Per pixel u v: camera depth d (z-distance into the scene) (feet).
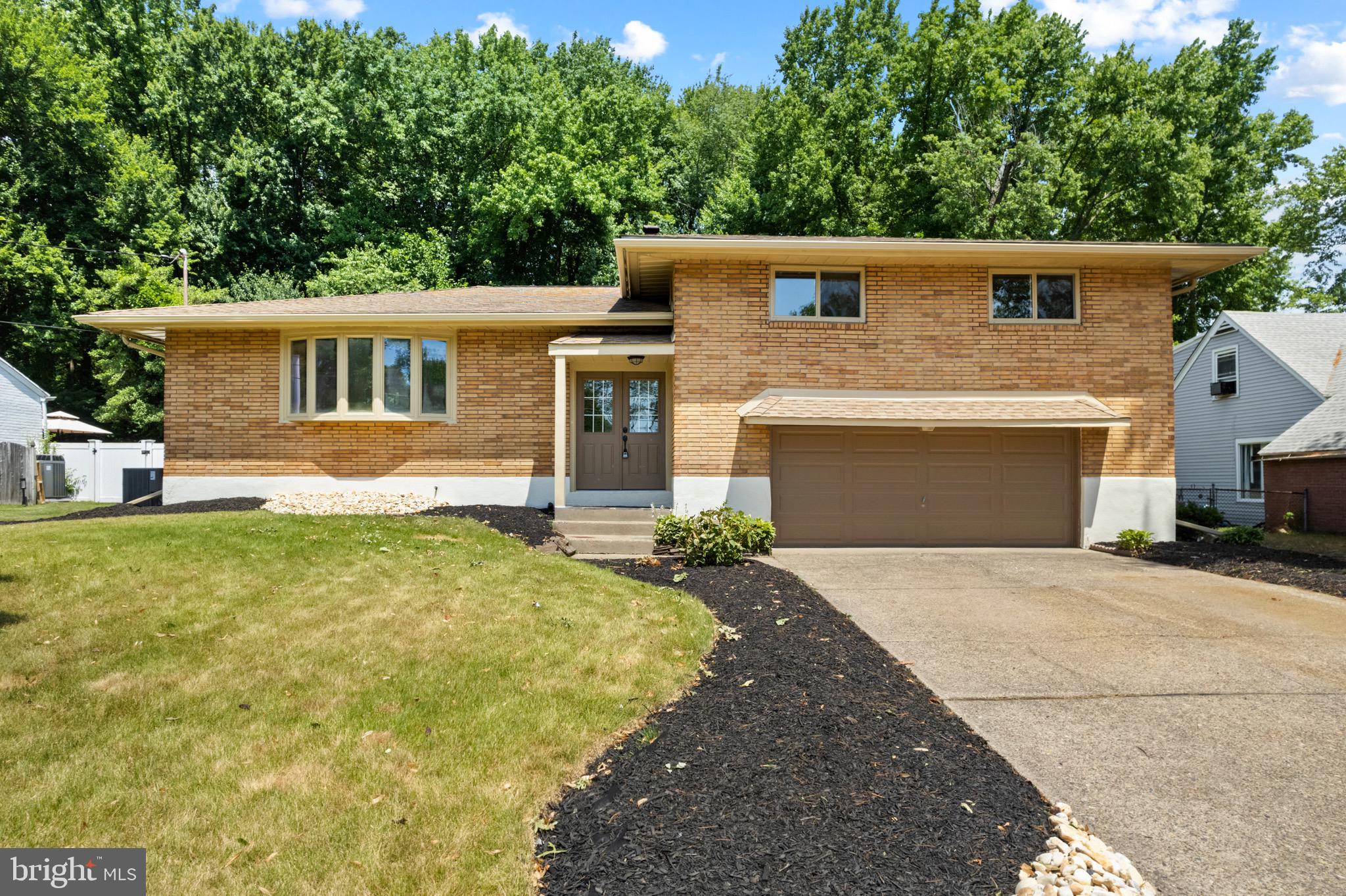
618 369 45.16
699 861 10.52
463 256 107.04
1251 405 70.69
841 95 98.89
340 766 13.08
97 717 14.76
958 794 12.56
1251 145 89.81
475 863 10.48
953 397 41.16
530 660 18.53
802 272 41.24
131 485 62.03
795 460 41.09
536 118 107.65
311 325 43.16
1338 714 16.58
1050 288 42.01
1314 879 10.64
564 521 38.01
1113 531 41.42
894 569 33.50
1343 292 113.39
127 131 117.19
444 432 44.11
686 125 133.49
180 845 10.76
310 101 106.32
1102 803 12.67
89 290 97.96
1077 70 91.30
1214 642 21.90
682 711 15.98
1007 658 20.36
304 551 27.48
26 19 102.89
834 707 16.03
